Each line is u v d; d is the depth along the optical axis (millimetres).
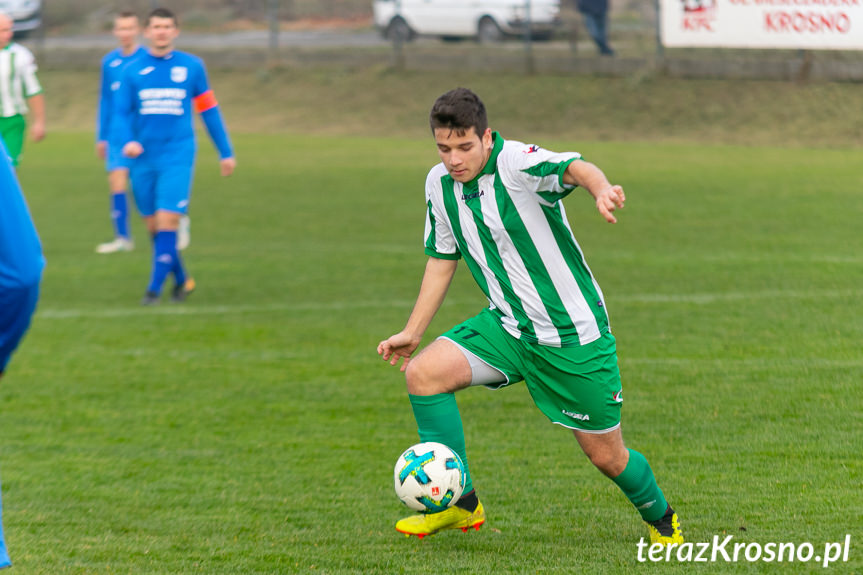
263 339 28938
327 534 15141
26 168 69188
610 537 14727
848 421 20266
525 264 13539
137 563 13945
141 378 25219
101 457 19375
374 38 107562
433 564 13734
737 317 29750
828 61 76812
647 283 34750
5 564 10758
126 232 43969
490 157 13266
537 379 14078
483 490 17047
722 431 19891
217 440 20375
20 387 24562
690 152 69125
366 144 78125
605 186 12031
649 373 24266
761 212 48344
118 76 41188
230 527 15516
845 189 53906
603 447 13992
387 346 14742
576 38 88688
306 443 20078
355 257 40781
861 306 30672
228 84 96438
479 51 91875
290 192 58000
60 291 35906
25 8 108125
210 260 40906
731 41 74500
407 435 20531
